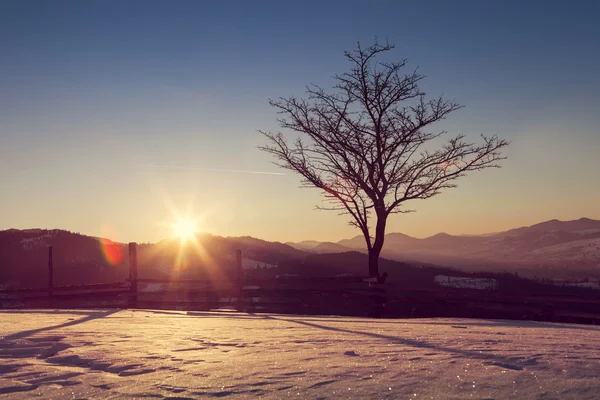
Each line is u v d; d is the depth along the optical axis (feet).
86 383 16.24
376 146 68.03
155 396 14.47
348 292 60.49
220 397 14.20
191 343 25.67
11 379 17.06
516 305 52.47
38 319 41.88
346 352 21.50
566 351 20.75
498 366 17.38
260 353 22.00
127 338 27.81
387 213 67.97
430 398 13.44
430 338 26.71
